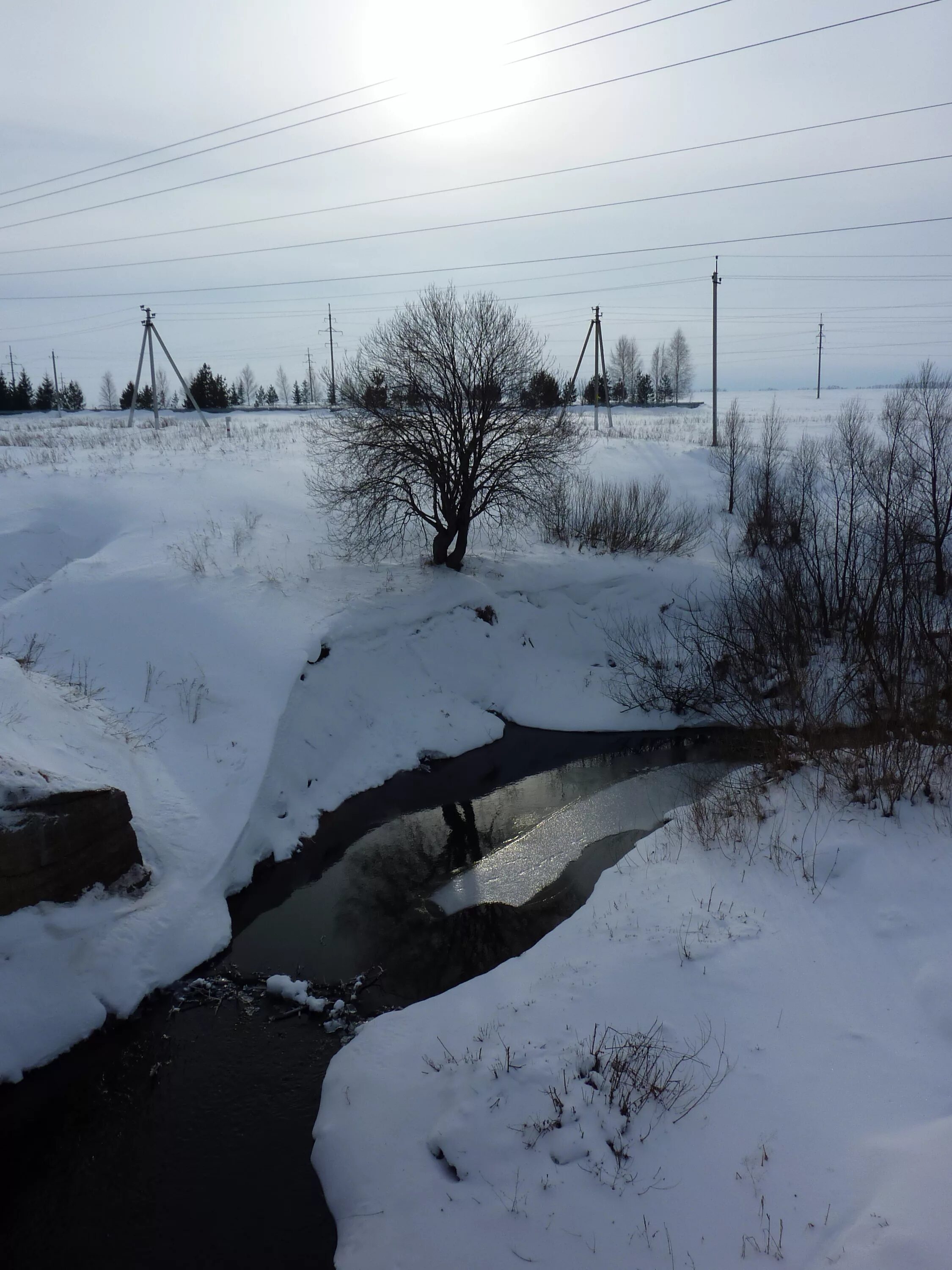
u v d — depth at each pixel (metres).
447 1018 8.76
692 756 17.08
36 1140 7.74
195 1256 6.58
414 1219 6.44
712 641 20.12
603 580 21.81
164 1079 8.42
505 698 18.86
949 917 8.88
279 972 10.11
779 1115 6.76
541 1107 7.04
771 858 10.73
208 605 15.98
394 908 11.53
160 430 35.28
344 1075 8.16
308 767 14.35
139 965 9.59
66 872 9.45
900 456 22.88
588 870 12.43
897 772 11.45
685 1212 6.05
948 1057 7.09
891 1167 5.95
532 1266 5.91
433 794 15.22
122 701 13.69
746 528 25.70
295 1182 7.21
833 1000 8.08
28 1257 6.64
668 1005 8.27
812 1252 5.54
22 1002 8.59
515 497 19.53
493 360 18.00
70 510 21.11
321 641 15.93
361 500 19.00
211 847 11.45
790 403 66.56
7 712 11.21
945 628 16.22
